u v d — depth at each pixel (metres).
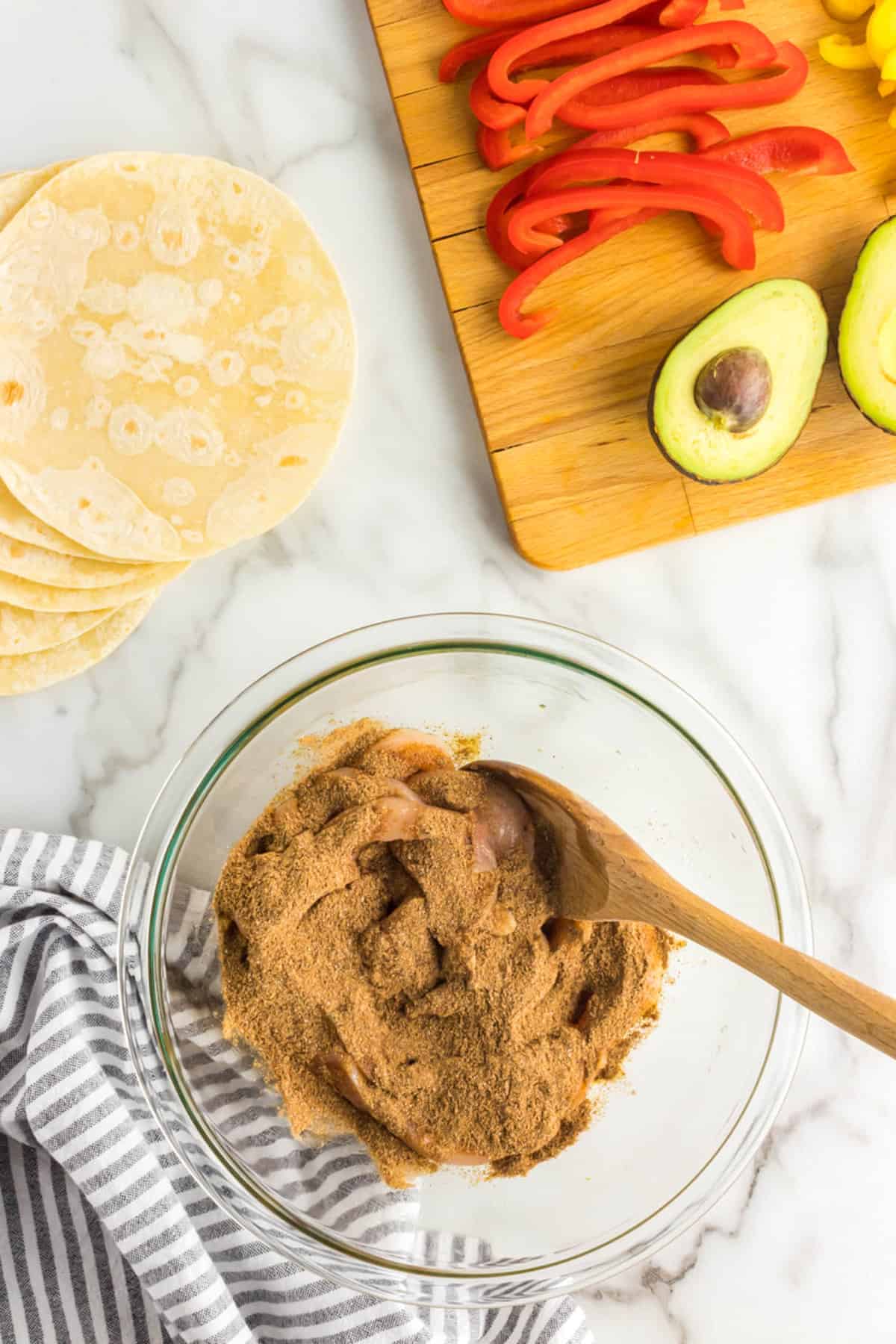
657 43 0.81
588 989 0.75
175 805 0.78
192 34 0.85
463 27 0.83
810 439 0.84
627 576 0.85
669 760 0.79
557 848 0.74
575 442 0.83
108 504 0.81
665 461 0.84
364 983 0.74
